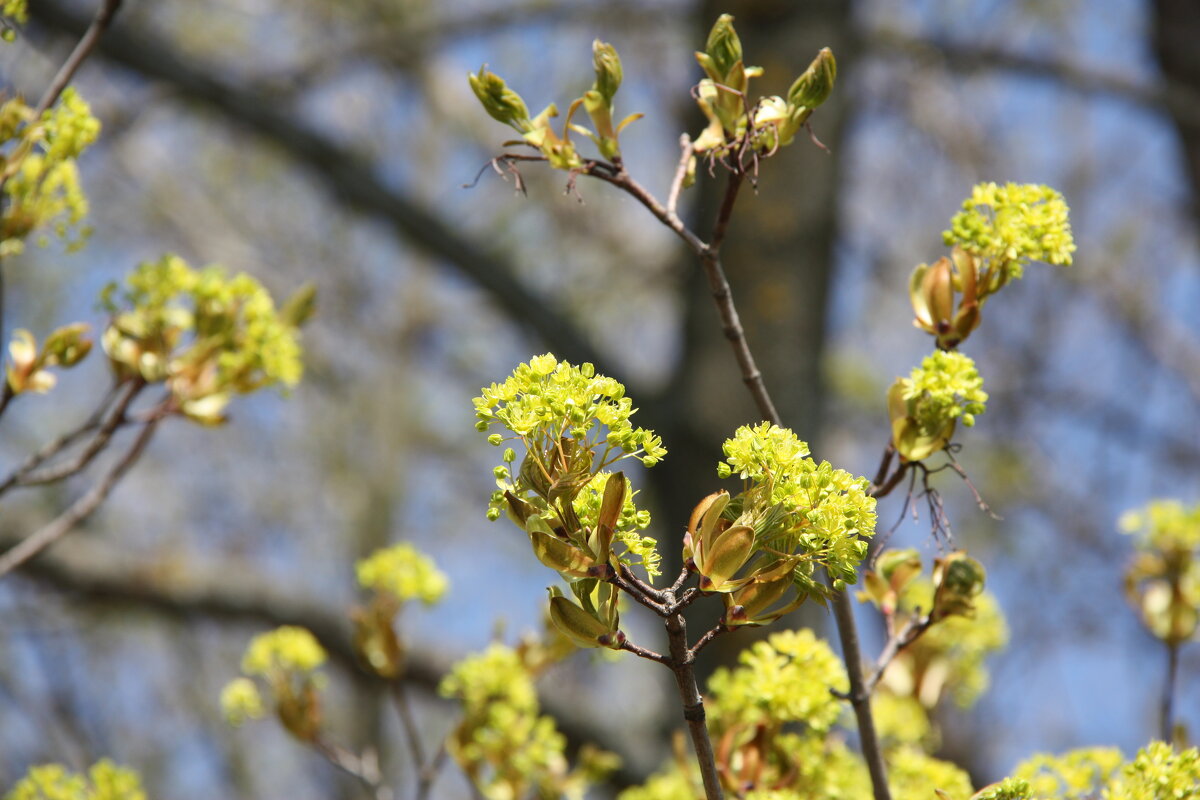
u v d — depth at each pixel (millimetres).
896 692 2477
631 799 2650
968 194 8047
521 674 2705
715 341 5527
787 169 5625
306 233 9789
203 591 5750
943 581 1945
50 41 6066
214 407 2451
